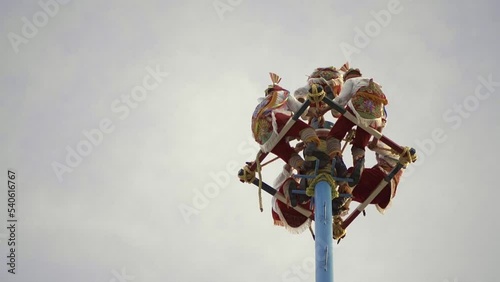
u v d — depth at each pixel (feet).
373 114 54.54
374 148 59.00
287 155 56.24
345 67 61.67
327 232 51.06
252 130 56.70
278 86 57.26
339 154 54.54
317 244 50.70
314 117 57.98
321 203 52.24
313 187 53.57
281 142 56.34
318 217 51.80
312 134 54.44
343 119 55.47
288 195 56.34
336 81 58.95
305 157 54.75
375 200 59.41
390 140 55.93
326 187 53.01
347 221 59.82
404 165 56.39
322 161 54.03
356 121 54.49
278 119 55.11
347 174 54.80
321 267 49.85
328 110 57.88
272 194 57.77
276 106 55.57
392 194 58.95
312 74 60.18
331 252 50.31
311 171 54.49
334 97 57.77
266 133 55.31
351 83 55.57
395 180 58.80
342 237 59.67
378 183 58.49
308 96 53.01
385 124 56.34
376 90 54.95
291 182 56.39
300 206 58.95
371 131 55.01
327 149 54.90
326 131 56.70
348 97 55.01
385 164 59.21
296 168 55.72
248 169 58.49
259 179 57.21
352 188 58.65
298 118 54.39
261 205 57.16
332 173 53.98
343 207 56.80
